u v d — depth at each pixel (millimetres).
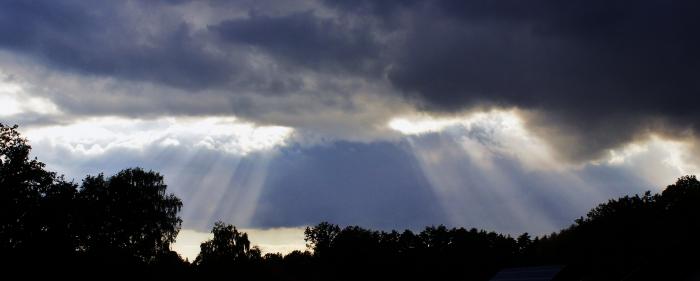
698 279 19594
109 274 72188
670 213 90812
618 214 96000
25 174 64938
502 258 119625
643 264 20203
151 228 78500
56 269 66375
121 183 79188
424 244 127875
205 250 99500
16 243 64625
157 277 78000
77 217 71438
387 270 124812
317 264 127688
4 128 65375
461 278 120000
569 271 32938
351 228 130250
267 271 106375
